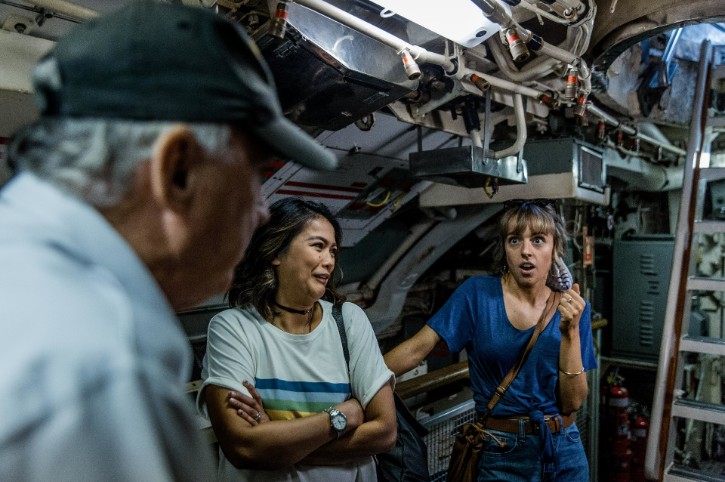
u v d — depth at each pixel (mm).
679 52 3332
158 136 466
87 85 464
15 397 355
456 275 4562
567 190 3023
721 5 1996
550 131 3320
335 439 1529
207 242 539
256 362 1585
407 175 3266
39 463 353
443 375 2852
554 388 2002
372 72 1659
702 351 2412
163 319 469
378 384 1634
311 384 1592
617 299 4910
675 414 2412
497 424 2025
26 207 463
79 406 363
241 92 485
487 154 2381
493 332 2062
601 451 4559
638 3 2164
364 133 2605
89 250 447
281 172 2537
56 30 1507
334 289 1827
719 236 4191
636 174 4504
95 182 471
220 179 513
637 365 4777
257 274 1639
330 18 1547
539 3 1719
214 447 2066
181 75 462
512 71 2188
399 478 1776
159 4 496
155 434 401
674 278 2574
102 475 365
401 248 3994
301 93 1721
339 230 1759
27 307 389
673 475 2355
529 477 1938
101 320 406
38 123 496
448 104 2543
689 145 2738
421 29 1918
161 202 487
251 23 1472
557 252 2090
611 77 2793
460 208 3875
